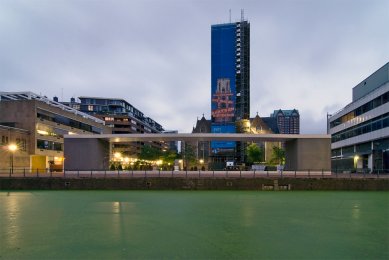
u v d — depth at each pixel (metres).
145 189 40.44
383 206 27.95
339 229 19.38
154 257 14.11
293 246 15.83
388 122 63.00
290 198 33.09
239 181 40.34
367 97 73.56
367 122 73.69
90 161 47.44
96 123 102.12
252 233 18.33
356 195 35.81
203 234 18.06
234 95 139.00
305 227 19.88
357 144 81.62
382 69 72.31
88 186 40.59
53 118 77.50
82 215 23.77
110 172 45.00
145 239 17.00
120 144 139.62
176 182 40.56
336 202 30.41
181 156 141.62
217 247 15.61
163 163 115.31
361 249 15.38
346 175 44.94
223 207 27.27
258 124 157.88
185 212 24.91
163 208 26.78
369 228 19.67
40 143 71.50
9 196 34.94
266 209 26.30
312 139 45.97
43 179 40.75
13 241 16.62
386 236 17.78
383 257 14.25
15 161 64.56
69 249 15.22
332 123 102.00
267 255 14.45
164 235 17.84
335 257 14.21
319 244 16.19
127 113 153.50
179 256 14.24
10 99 77.00
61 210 25.89
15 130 65.00
